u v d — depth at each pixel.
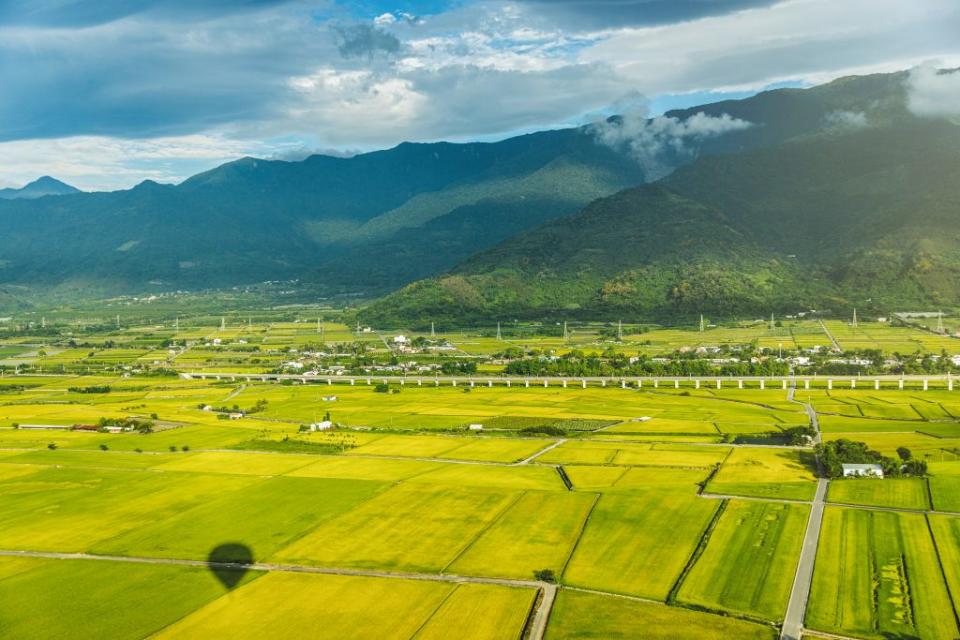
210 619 170.50
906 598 173.25
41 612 175.88
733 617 166.75
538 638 159.38
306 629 164.75
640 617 166.75
